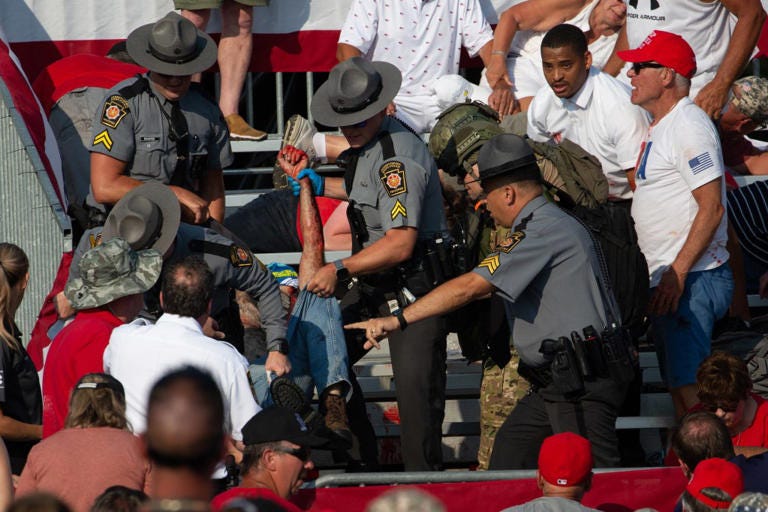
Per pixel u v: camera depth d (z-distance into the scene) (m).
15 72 24.02
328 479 18.02
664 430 22.52
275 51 28.45
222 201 20.94
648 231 21.41
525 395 19.84
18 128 22.61
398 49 26.94
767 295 23.52
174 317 16.55
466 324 20.64
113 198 19.39
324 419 19.44
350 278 19.38
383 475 18.09
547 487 15.78
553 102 23.17
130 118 19.56
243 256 19.06
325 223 24.44
